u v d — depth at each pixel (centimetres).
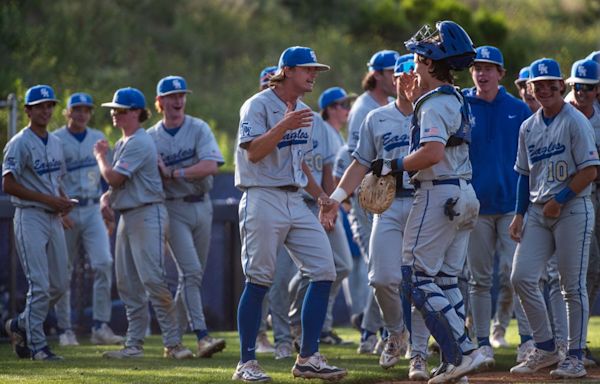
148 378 1795
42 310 2252
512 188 2098
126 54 7056
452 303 1631
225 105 6606
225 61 7506
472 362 1557
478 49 2131
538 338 1892
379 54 2353
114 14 7431
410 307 1795
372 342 2338
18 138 2264
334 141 2581
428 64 1582
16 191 2234
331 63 7544
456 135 1561
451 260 1636
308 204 2362
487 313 2089
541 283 2248
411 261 1594
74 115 2855
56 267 2300
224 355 2352
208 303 3250
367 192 1639
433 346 2241
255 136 1716
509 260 2100
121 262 2311
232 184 3450
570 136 1816
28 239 2244
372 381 1783
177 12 7962
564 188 1814
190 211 2380
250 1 8494
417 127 1578
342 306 3478
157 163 2284
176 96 2380
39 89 2281
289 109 1753
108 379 1788
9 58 6081
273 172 1736
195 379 1772
